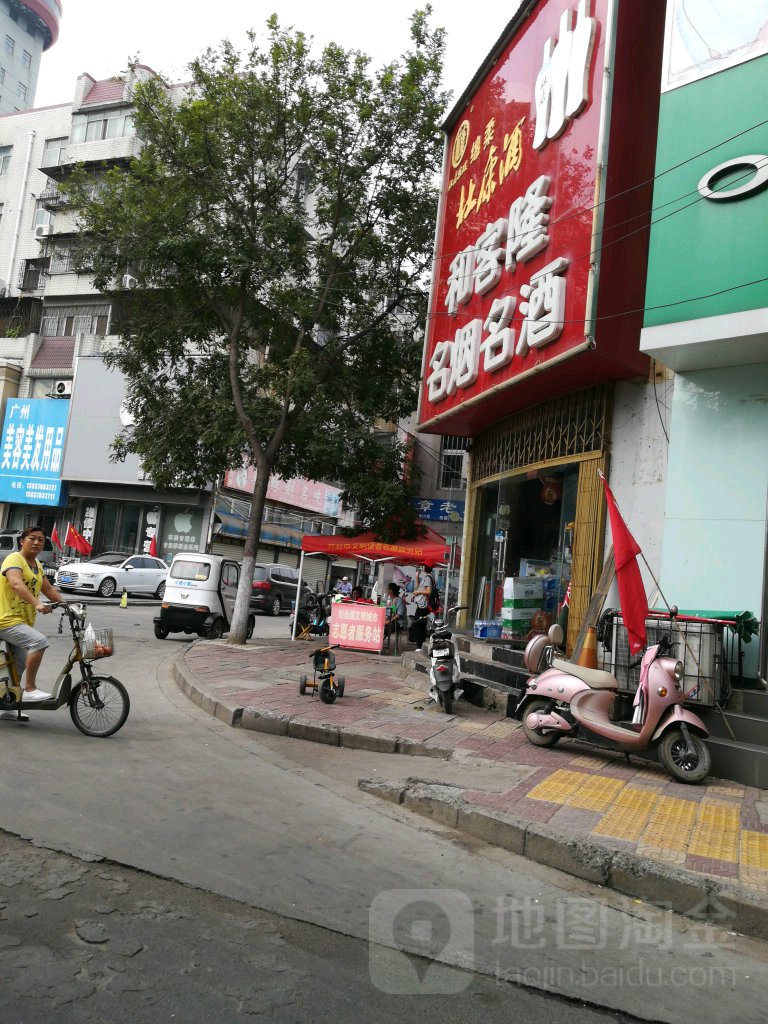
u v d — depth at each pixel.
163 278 13.96
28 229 33.31
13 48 55.84
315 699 8.65
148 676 10.32
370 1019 2.66
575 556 9.26
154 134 13.59
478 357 10.48
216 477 15.30
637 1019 2.87
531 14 10.11
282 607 27.59
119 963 2.87
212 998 2.70
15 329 31.33
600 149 8.27
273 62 13.34
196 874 3.74
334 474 15.51
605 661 7.70
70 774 5.17
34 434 29.47
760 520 7.39
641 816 5.10
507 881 4.16
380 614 14.45
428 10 14.03
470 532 13.11
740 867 4.27
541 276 8.94
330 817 4.94
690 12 7.52
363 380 15.20
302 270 14.41
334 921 3.40
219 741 6.83
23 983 2.68
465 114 11.98
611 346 8.20
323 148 13.96
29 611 6.38
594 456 9.16
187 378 15.09
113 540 28.97
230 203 13.83
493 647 10.32
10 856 3.74
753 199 6.88
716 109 7.20
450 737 7.27
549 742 7.10
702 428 7.81
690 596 7.61
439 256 12.28
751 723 6.47
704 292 7.04
